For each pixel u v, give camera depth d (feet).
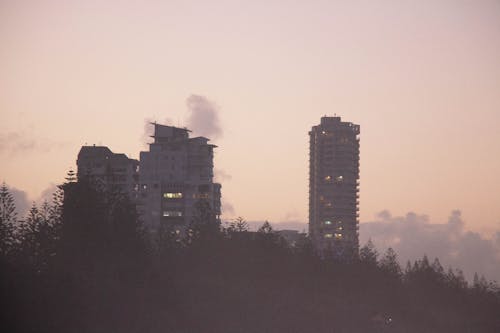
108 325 595.88
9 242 645.10
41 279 616.80
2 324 549.95
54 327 563.89
